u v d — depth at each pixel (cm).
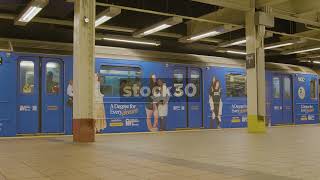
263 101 1516
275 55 2634
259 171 519
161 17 1783
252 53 1524
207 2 1445
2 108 1271
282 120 2066
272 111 2019
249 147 886
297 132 1488
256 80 1513
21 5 1401
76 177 475
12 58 1301
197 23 1891
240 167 556
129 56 1548
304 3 1588
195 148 869
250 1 1529
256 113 1502
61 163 605
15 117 1292
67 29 1823
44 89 1369
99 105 1455
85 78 1078
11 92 1290
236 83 1873
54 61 1394
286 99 2095
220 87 1811
